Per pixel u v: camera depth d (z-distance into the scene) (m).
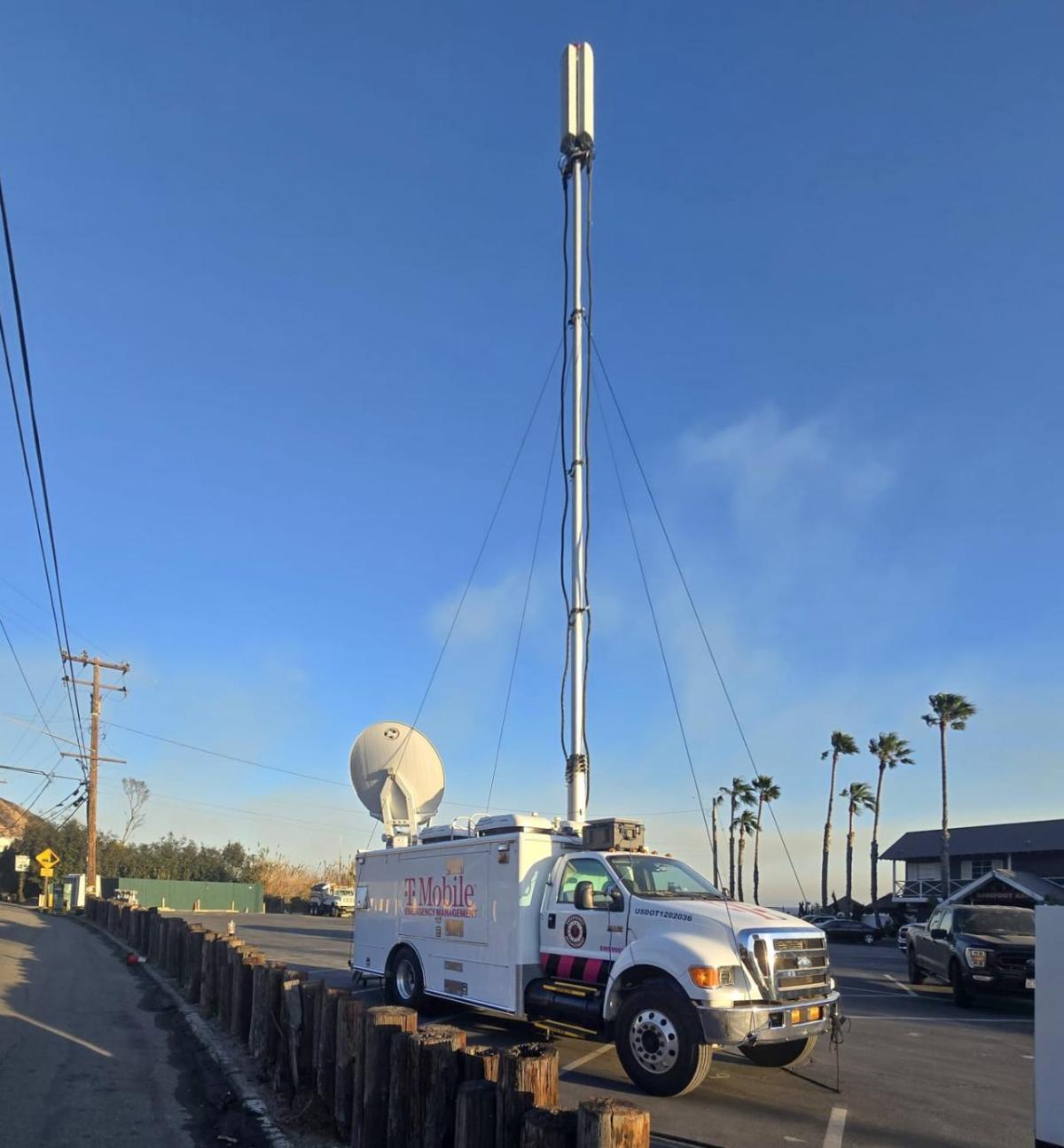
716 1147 6.73
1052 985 5.41
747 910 8.84
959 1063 10.10
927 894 55.47
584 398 13.70
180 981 14.84
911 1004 15.78
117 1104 7.75
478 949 10.46
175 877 69.31
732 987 7.91
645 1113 4.00
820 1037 11.38
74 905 43.97
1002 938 15.38
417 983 11.64
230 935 13.77
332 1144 6.50
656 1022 8.10
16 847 65.25
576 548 13.35
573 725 12.92
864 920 60.78
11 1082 8.30
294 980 8.08
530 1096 4.62
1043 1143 5.33
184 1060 9.52
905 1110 7.89
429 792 14.82
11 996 13.39
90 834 44.19
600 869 9.46
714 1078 8.83
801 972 8.34
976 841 56.19
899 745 64.31
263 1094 7.80
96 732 45.25
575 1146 4.17
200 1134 7.00
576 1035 9.43
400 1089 5.64
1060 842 51.88
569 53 14.06
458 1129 4.88
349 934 30.61
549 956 9.66
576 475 13.55
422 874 11.84
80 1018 11.80
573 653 13.13
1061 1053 5.32
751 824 74.00
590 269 13.95
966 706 52.53
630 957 8.57
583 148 13.88
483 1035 10.76
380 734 15.16
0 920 31.53
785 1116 7.58
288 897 68.62
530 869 10.02
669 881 9.68
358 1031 6.23
